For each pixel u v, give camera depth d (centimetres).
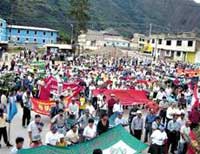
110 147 1295
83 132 1522
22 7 12781
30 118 2200
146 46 10806
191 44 9881
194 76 4675
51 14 13612
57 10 13938
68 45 10000
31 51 8394
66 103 2167
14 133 2009
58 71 4012
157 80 3822
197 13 15900
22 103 2177
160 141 1636
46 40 11950
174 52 10231
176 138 1781
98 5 16838
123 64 5953
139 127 1812
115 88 3066
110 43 12738
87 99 2431
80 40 12350
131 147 1314
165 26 16550
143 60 7819
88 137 1494
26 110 2125
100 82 3259
